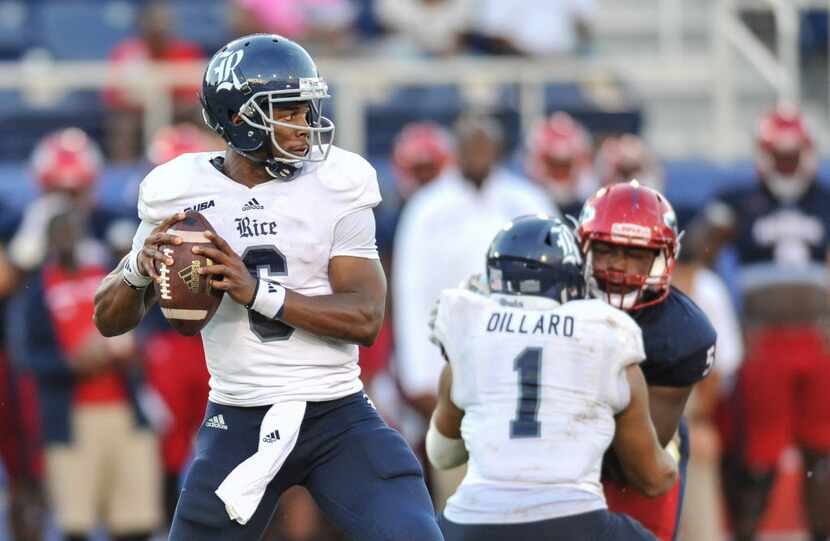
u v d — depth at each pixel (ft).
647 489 53.78
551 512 51.21
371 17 136.36
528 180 104.53
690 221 105.81
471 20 123.13
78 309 92.38
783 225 100.99
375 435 51.34
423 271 92.02
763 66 122.93
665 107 129.08
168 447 94.99
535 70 116.57
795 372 96.99
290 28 123.03
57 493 92.73
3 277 94.53
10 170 111.34
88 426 92.27
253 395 50.78
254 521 51.19
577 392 52.16
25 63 128.36
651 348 55.21
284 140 49.98
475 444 52.85
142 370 94.12
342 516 50.60
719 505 97.76
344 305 50.03
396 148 108.27
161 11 118.11
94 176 98.27
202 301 48.88
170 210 50.80
